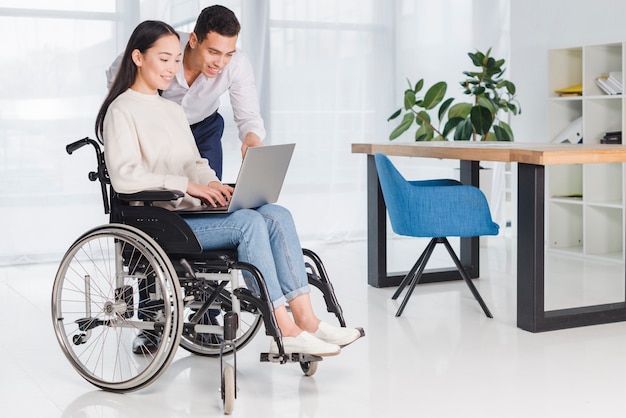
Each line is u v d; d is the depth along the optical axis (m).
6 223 5.23
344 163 6.13
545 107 5.85
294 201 6.00
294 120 5.94
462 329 3.50
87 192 5.39
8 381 2.90
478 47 6.46
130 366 3.06
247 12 5.72
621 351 3.15
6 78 5.16
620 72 5.14
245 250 2.66
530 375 2.86
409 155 4.05
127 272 2.85
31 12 5.18
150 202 2.86
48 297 4.30
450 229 3.61
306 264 2.87
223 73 3.48
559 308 3.83
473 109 5.53
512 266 4.98
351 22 6.07
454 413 2.48
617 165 5.29
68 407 2.62
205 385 2.83
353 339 2.73
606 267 4.89
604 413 2.47
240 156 5.75
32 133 5.25
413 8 6.27
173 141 2.94
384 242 4.38
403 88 6.27
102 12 5.34
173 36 2.88
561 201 5.39
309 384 2.80
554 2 5.72
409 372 2.91
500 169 6.41
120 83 2.89
